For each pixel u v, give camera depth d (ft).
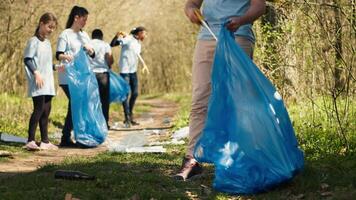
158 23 89.81
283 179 17.44
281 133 17.85
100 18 59.77
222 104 18.02
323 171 19.04
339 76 25.52
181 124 36.86
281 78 30.04
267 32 29.53
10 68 47.06
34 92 27.94
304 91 28.50
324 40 25.38
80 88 30.73
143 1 74.74
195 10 19.54
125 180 18.92
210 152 17.92
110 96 38.32
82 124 30.53
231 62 18.15
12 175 20.70
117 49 83.10
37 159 25.17
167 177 19.60
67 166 21.66
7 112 37.11
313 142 23.53
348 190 16.99
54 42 52.29
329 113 25.12
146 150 26.81
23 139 30.63
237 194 17.53
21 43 47.78
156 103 70.69
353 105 24.68
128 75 42.04
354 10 22.43
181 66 92.17
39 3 48.39
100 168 21.35
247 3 19.35
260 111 17.72
